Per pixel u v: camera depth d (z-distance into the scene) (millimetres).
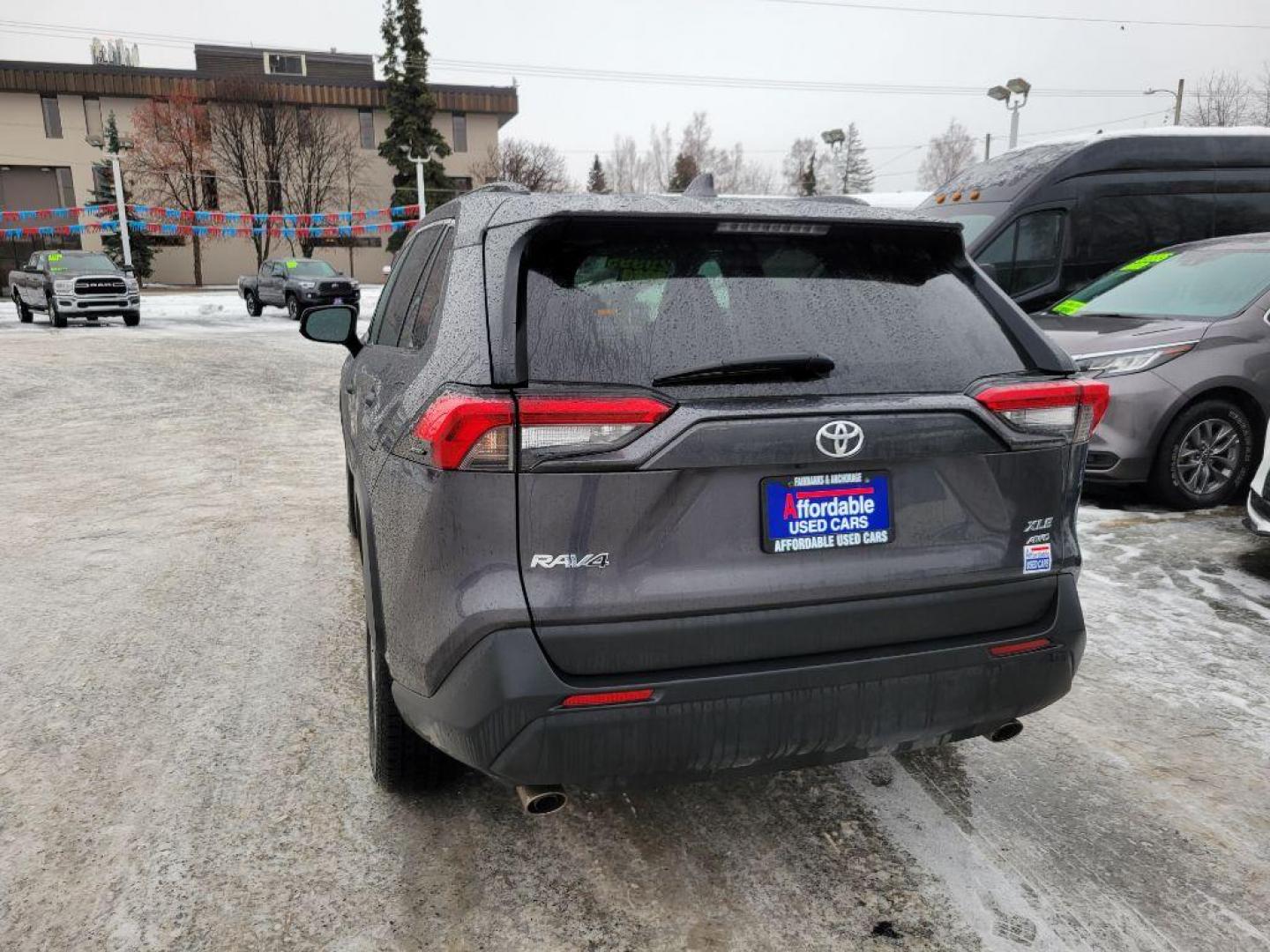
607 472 1827
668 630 1883
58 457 7570
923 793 2668
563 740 1844
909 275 2246
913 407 1986
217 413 9789
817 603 1975
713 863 2346
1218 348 5426
